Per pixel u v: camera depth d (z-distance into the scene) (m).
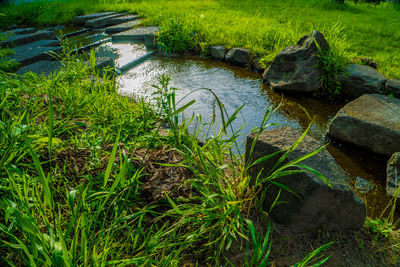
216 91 4.54
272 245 1.66
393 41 6.28
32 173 1.74
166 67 5.67
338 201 1.66
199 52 6.46
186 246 1.48
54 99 2.65
